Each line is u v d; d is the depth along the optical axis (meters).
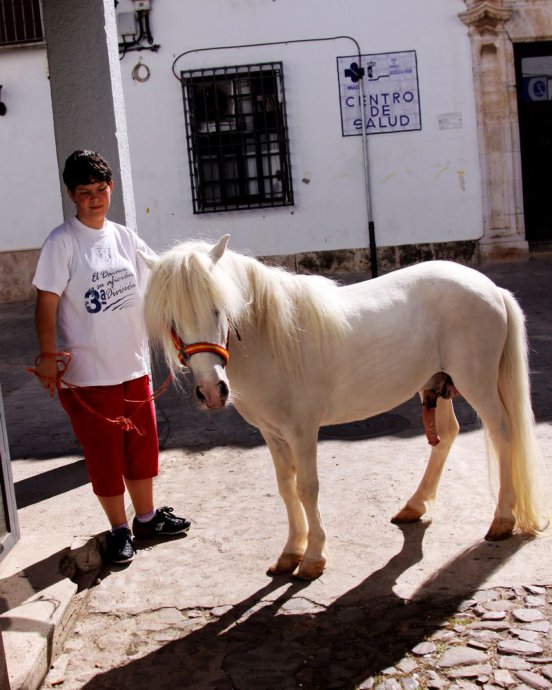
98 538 3.52
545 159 11.44
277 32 10.77
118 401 3.41
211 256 2.75
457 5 10.65
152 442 3.62
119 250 3.41
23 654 2.64
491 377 3.36
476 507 3.74
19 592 3.06
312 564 3.18
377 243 11.16
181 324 2.59
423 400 3.56
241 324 2.91
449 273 3.38
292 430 3.08
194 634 2.89
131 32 10.67
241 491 4.18
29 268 11.31
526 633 2.69
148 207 11.13
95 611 3.12
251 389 3.01
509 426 3.42
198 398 2.64
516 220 11.09
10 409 6.16
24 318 10.07
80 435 3.42
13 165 11.10
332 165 11.02
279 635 2.83
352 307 3.21
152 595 3.20
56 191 11.14
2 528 3.38
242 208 11.11
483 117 10.87
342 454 4.61
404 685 2.48
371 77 10.84
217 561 3.43
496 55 10.75
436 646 2.67
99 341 3.32
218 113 10.88
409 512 3.61
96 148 4.67
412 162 11.01
